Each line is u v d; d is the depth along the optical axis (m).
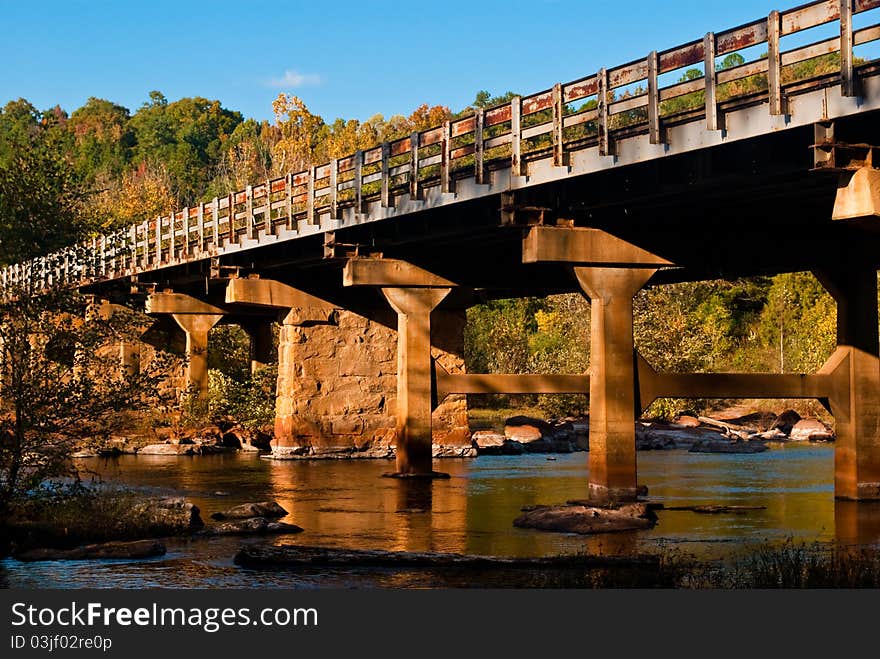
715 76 18.38
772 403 58.06
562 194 22.56
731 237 24.12
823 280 24.97
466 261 30.05
